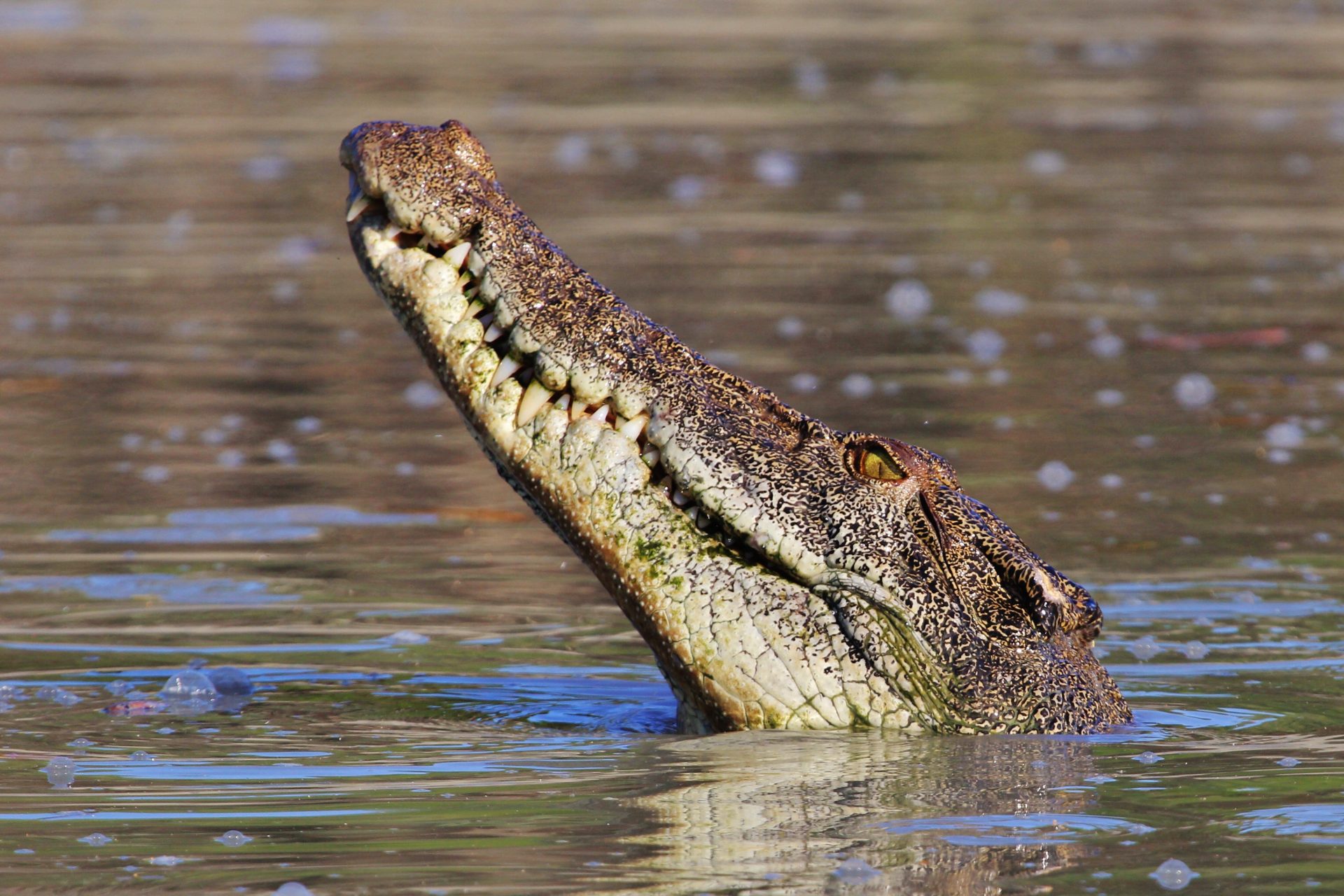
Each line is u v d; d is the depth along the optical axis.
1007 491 28.59
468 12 97.69
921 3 105.56
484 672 20.00
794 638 16.56
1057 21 99.31
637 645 21.34
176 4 97.88
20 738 16.97
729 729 16.75
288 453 31.25
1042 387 35.41
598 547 16.83
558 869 12.39
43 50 81.94
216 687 19.20
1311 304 42.62
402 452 31.50
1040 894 11.82
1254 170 60.44
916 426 32.28
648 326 17.31
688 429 16.73
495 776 15.20
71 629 21.73
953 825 13.38
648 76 78.25
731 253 47.41
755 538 16.59
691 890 11.94
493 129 65.00
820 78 79.12
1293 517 27.22
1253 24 100.12
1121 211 53.94
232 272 45.81
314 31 89.38
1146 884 11.99
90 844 13.10
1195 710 17.88
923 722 16.44
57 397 34.59
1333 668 19.81
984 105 73.12
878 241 49.47
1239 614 22.28
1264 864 12.38
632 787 14.69
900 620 16.58
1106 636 21.28
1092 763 15.38
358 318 41.88
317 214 52.59
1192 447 31.48
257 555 25.39
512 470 17.09
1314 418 33.47
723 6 102.38
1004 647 16.77
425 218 17.06
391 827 13.52
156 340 39.06
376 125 17.56
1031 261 47.31
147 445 31.48
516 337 16.92
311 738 16.94
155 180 56.47
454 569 24.89
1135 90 77.31
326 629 21.84
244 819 13.80
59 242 48.38
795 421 17.28
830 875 12.21
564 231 49.38
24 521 26.94
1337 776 14.89
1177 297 43.44
